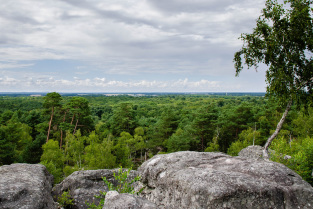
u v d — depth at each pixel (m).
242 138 36.25
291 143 16.67
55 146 26.73
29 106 119.88
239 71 15.27
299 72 13.41
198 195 5.88
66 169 23.80
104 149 24.95
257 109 50.03
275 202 5.57
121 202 5.51
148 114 93.38
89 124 50.97
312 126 28.70
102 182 11.24
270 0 13.54
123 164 27.95
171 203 6.72
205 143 43.06
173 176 7.12
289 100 13.70
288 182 6.12
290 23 12.97
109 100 198.25
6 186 6.82
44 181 8.35
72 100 47.09
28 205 6.40
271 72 13.98
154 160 9.00
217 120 43.06
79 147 29.34
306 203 5.60
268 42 13.12
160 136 44.69
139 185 8.78
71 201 10.13
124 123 52.31
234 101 143.88
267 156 13.62
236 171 6.83
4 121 54.06
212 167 7.41
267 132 36.12
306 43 12.84
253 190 5.61
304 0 12.88
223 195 5.55
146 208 5.30
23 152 31.47
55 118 47.06
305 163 11.43
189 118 64.19
